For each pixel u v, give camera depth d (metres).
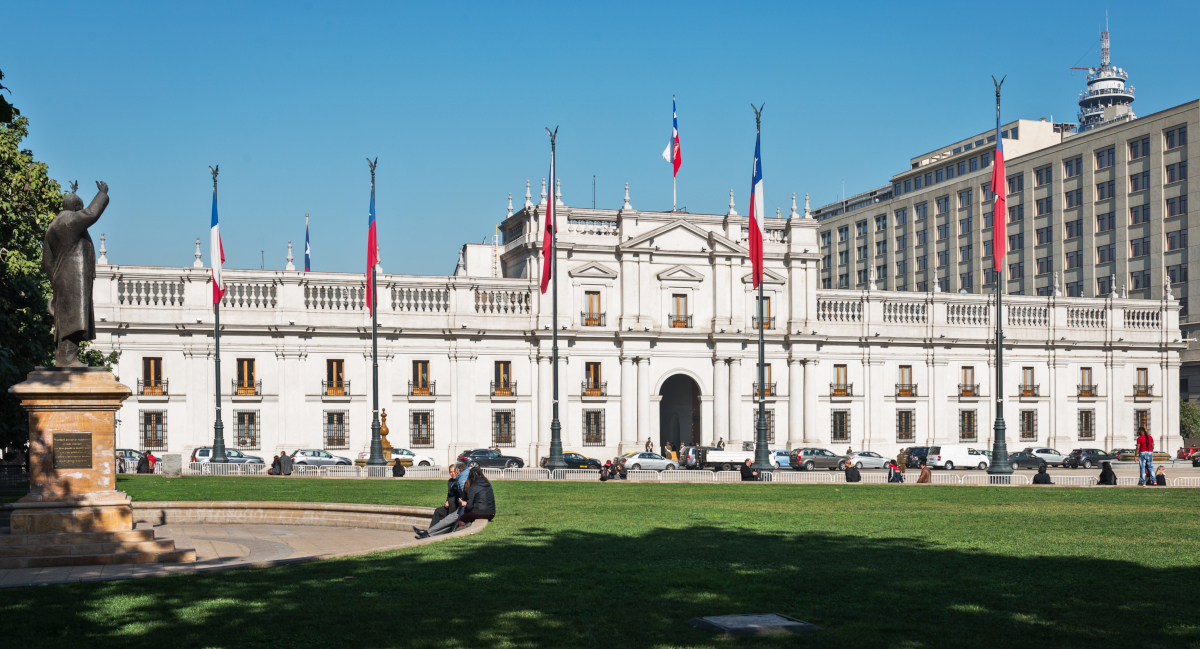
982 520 26.19
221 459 60.97
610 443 76.75
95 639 12.58
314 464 62.06
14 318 35.62
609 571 17.25
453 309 74.25
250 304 70.38
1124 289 106.44
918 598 14.83
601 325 77.00
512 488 39.75
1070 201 113.44
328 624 13.27
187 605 14.39
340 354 72.06
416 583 16.02
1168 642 12.27
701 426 78.38
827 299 82.31
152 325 67.88
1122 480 52.31
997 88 53.28
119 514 20.88
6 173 41.38
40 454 20.66
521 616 13.72
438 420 73.75
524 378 75.69
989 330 85.50
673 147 76.56
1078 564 18.06
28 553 19.80
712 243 78.75
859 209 147.62
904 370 83.88
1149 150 104.75
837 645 12.19
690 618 13.55
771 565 18.00
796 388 80.50
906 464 75.00
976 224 126.06
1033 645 12.14
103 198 22.02
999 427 52.47
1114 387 88.50
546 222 61.09
